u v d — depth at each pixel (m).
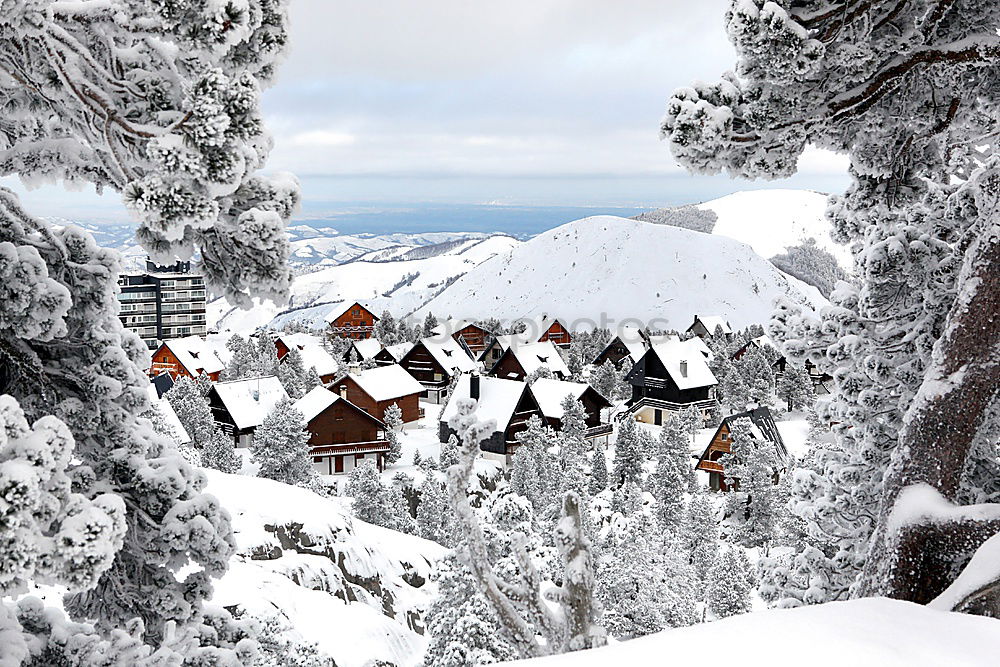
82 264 6.00
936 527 6.89
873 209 9.61
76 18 4.49
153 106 4.48
